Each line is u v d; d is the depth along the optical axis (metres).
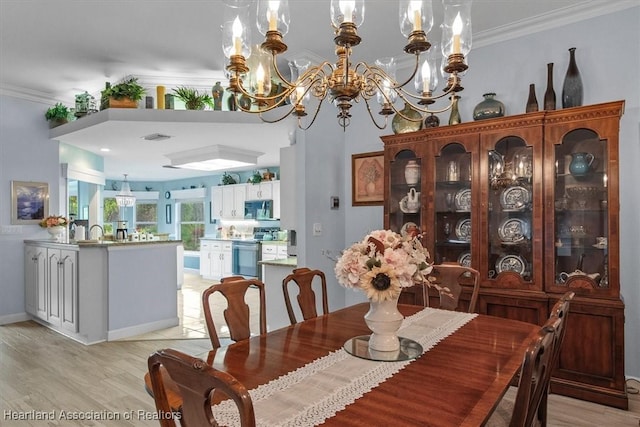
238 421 1.10
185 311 5.42
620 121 2.86
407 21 1.70
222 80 4.42
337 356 1.62
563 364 2.69
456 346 1.74
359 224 4.19
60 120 4.91
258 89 1.97
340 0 1.55
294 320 2.30
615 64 2.88
